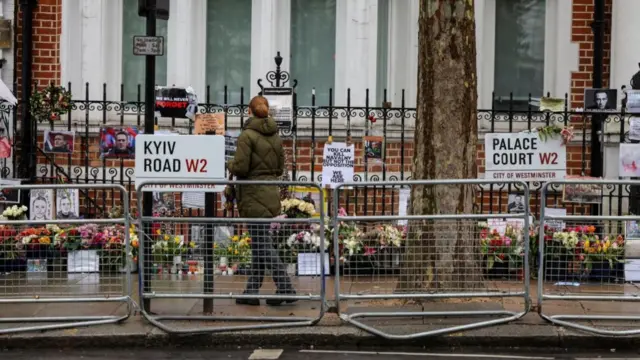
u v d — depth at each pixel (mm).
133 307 10898
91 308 11133
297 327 10352
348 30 15711
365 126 14977
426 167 11328
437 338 10078
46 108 14844
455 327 10133
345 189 14945
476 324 10242
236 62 16266
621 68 15445
